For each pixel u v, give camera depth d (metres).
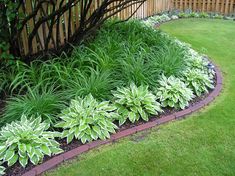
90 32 4.79
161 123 3.29
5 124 3.04
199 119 3.37
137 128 3.16
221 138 3.03
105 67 3.76
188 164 2.68
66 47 4.52
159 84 3.73
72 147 2.87
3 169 2.54
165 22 8.23
